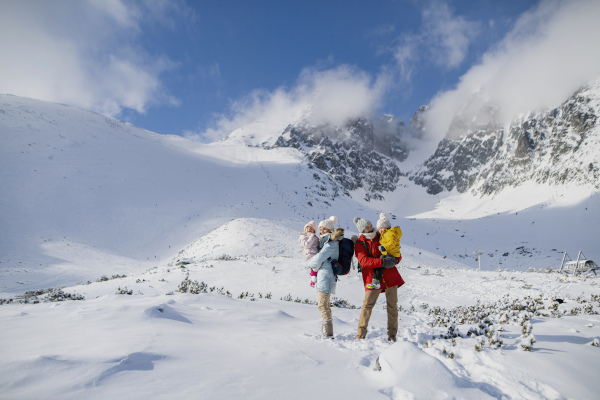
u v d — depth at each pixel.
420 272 22.14
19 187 61.25
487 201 163.75
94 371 2.31
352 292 15.31
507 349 3.45
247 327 4.76
